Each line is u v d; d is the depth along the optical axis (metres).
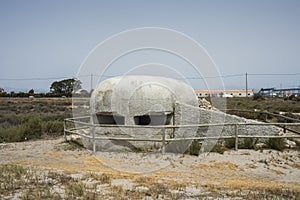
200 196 6.05
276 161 9.26
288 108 29.59
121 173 8.00
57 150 11.32
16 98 51.50
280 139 10.70
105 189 6.41
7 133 14.05
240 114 19.58
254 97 48.41
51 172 7.71
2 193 5.97
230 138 10.78
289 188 6.85
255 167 8.72
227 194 6.23
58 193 6.00
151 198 5.88
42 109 33.00
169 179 7.49
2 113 27.92
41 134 14.83
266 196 6.10
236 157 9.59
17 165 8.55
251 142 10.74
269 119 18.89
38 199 5.61
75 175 7.52
